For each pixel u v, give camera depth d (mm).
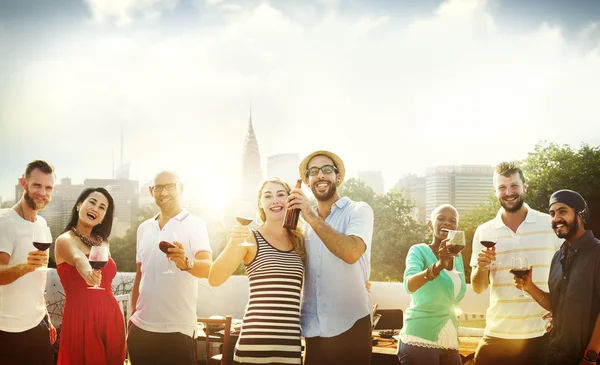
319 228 2295
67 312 2951
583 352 2412
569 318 2467
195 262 2791
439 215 2994
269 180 2588
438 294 2775
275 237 2492
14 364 2787
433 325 2760
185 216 3061
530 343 2799
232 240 2355
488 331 2959
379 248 22953
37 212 3027
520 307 2834
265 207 2527
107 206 3148
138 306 2941
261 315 2277
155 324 2852
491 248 2781
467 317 6023
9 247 2816
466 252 19359
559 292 2541
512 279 2883
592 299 2410
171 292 2881
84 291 2957
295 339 2285
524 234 2906
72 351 2922
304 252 2537
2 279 2674
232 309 6562
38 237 2959
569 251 2523
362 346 2385
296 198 2348
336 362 2355
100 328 2984
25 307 2832
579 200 2506
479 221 22469
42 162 2973
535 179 19438
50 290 5215
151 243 2998
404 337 2846
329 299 2400
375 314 4711
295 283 2357
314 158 2646
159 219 3117
